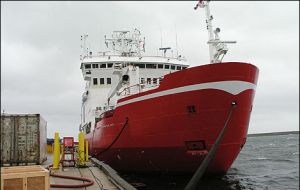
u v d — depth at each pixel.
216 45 13.16
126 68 17.12
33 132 8.47
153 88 13.73
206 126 12.18
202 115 12.13
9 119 8.37
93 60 22.81
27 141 8.39
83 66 23.03
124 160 15.74
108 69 22.70
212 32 13.61
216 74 11.78
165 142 13.29
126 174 16.20
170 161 13.57
